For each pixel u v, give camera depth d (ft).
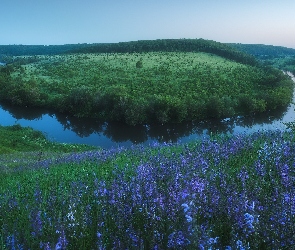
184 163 30.14
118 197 22.33
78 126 248.11
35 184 36.37
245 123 254.88
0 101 344.49
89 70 518.78
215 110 268.82
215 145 39.83
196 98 319.88
